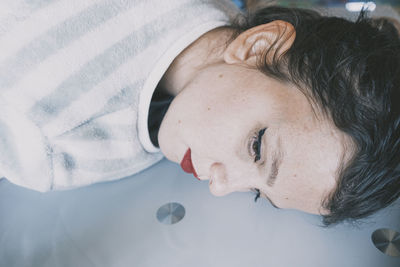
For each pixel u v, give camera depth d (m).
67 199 0.61
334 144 0.45
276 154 0.46
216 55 0.59
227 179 0.52
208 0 0.65
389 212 0.58
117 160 0.63
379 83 0.46
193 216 0.57
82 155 0.60
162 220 0.56
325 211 0.51
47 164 0.58
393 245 0.53
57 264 0.50
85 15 0.55
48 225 0.56
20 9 0.53
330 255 0.52
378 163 0.46
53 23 0.54
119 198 0.61
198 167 0.54
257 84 0.51
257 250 0.52
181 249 0.52
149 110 0.66
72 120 0.58
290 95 0.49
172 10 0.59
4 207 0.59
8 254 0.52
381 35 0.54
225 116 0.51
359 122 0.45
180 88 0.63
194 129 0.53
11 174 0.57
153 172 0.67
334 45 0.51
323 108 0.46
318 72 0.49
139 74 0.58
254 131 0.49
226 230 0.55
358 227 0.56
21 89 0.55
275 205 0.55
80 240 0.53
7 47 0.53
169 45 0.59
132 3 0.58
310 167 0.46
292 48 0.53
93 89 0.57
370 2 0.93
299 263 0.50
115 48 0.57
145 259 0.51
